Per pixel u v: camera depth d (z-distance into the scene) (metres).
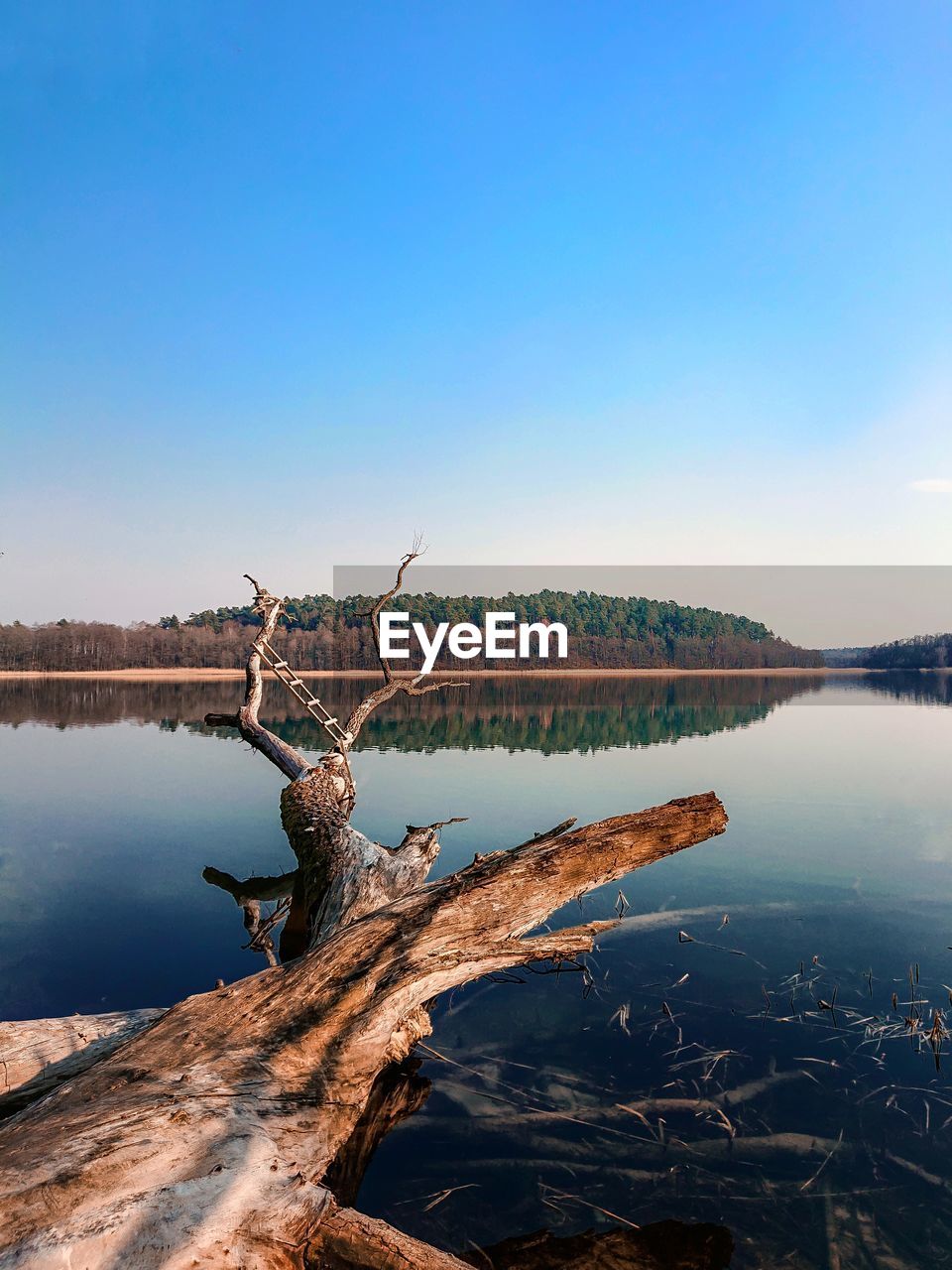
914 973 4.93
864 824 9.12
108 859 8.11
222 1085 3.00
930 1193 2.89
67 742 17.83
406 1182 3.00
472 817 9.40
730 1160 3.10
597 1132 3.29
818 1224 2.73
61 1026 3.86
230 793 11.79
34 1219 2.19
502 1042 4.13
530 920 4.59
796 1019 4.30
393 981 3.81
